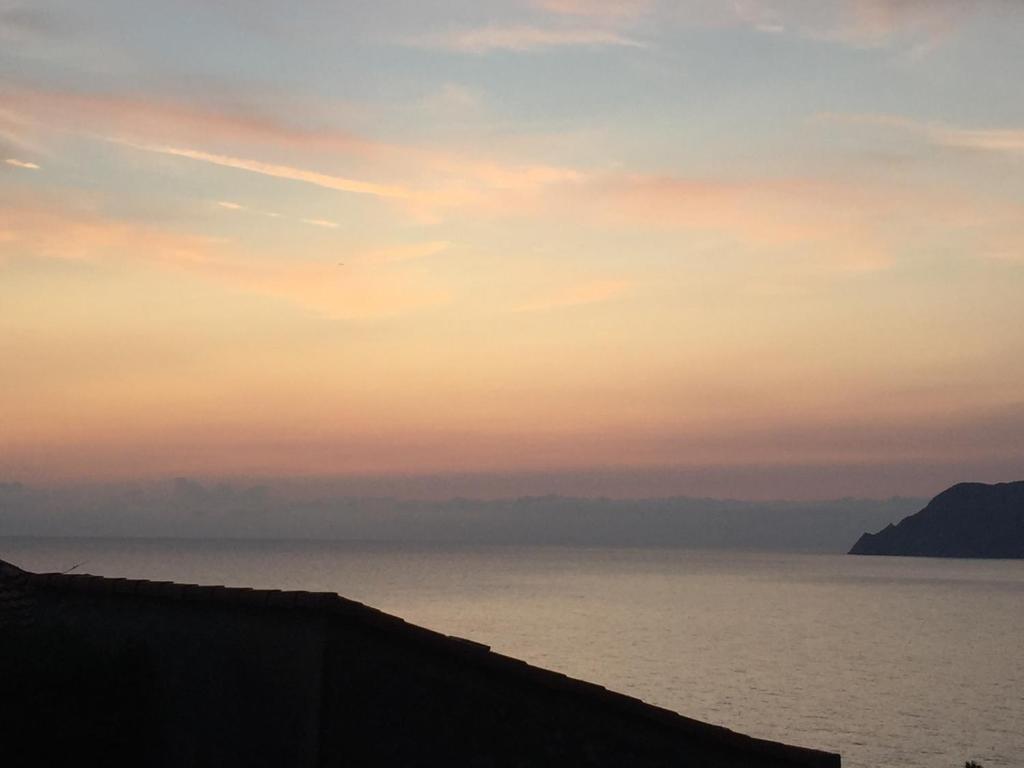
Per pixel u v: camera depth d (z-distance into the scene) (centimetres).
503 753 1176
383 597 18688
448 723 1140
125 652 1179
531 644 11725
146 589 1237
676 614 16388
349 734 1070
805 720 7488
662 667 10050
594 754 1247
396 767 1095
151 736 1170
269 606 1106
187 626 1197
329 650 1068
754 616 16412
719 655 11112
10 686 1066
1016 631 14525
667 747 1311
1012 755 6438
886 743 6762
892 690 8950
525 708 1202
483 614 15388
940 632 14338
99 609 1300
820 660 10944
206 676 1157
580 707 1248
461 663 1157
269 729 1087
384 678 1103
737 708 7900
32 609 1345
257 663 1117
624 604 18312
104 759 1126
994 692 8938
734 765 1348
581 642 12044
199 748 1141
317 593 1077
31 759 1068
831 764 1396
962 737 6994
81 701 1116
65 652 1133
